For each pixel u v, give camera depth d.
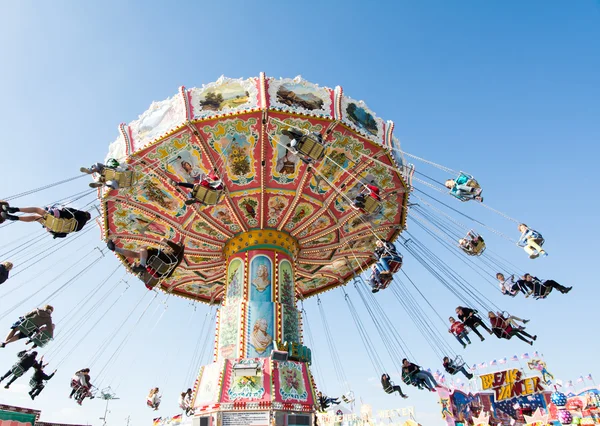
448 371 16.92
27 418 11.55
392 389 17.97
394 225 19.00
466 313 16.66
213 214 16.73
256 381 13.98
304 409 13.92
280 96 14.01
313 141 12.68
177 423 21.72
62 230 10.24
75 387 16.73
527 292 14.33
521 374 17.36
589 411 15.65
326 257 20.00
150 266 12.45
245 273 16.70
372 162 15.63
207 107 13.93
